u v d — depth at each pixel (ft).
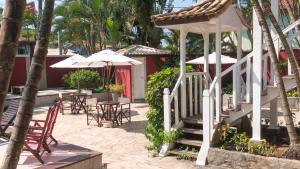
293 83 27.35
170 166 25.84
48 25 7.86
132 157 28.40
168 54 69.26
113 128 40.50
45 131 23.40
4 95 6.91
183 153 27.58
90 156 23.49
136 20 82.07
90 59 42.27
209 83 33.78
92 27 86.48
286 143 29.01
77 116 49.37
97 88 70.54
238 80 29.35
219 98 28.81
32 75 7.68
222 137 27.76
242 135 27.50
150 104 30.30
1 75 6.84
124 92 67.82
